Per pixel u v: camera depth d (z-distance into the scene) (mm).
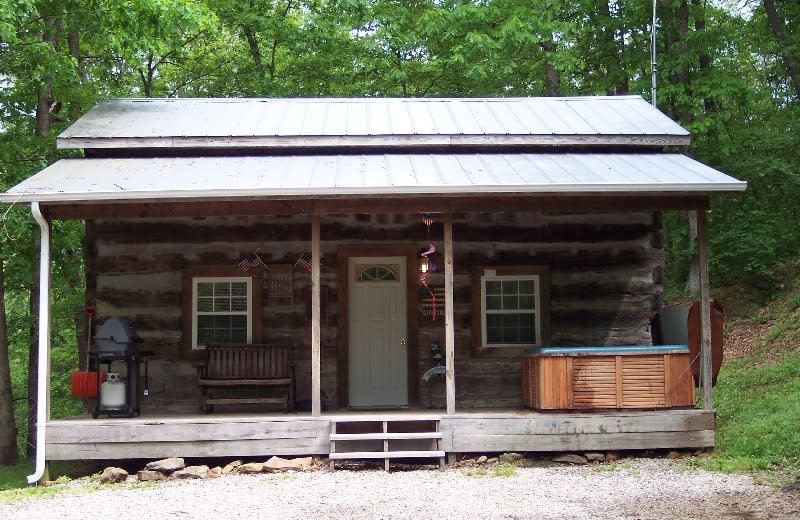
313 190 9383
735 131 19562
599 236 11984
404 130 11773
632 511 7191
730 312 17359
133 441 9719
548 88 21125
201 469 9477
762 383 12930
